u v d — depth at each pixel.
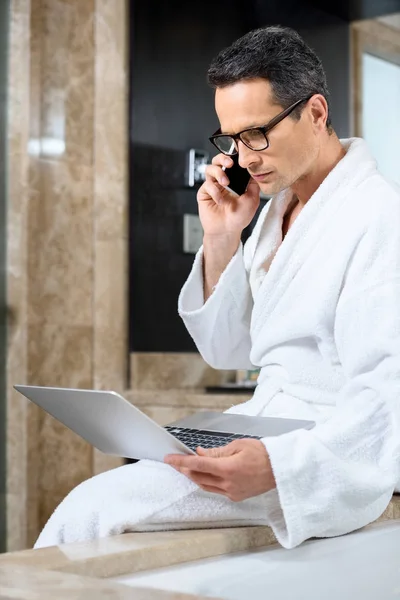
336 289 1.81
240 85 1.81
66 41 4.19
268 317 1.93
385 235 1.77
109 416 1.59
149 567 1.42
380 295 1.72
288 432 1.73
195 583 1.45
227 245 2.09
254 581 1.52
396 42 4.33
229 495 1.56
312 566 1.59
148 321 4.29
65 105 4.16
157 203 4.32
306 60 1.85
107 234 4.18
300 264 1.88
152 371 4.25
